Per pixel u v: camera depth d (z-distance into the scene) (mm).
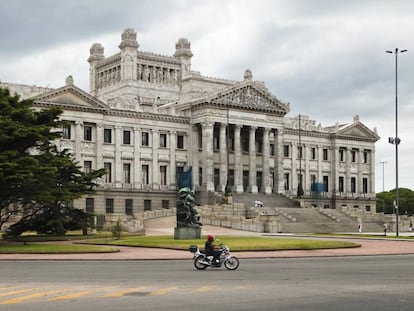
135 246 67688
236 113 149625
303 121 178250
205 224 117250
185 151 150500
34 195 70375
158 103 169500
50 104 129750
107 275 37062
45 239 80938
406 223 131875
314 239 82000
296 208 137250
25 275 37000
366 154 184500
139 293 28016
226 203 132875
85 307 23844
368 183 183625
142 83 178625
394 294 28234
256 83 152625
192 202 79750
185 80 162875
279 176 156250
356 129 180750
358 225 122938
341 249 65750
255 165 152875
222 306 24250
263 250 61594
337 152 176750
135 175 142625
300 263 47969
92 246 65812
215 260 41781
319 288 30406
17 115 71812
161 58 184500
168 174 147875
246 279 34906
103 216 107125
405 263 48094
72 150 132875
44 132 72000
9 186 68625
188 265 45844
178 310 23250
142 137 144875
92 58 194125
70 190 81688
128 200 141000
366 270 41250
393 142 103312
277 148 156750
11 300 25594
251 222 108500
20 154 71000
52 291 28578
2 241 78062
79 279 34500
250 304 24828
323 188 174125
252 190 152000
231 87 147750
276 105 156250
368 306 24578
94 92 191875
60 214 88750
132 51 177875
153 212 121875
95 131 137250
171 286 30969
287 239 79188
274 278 35562
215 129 151750
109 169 139500
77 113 134125
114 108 139875
